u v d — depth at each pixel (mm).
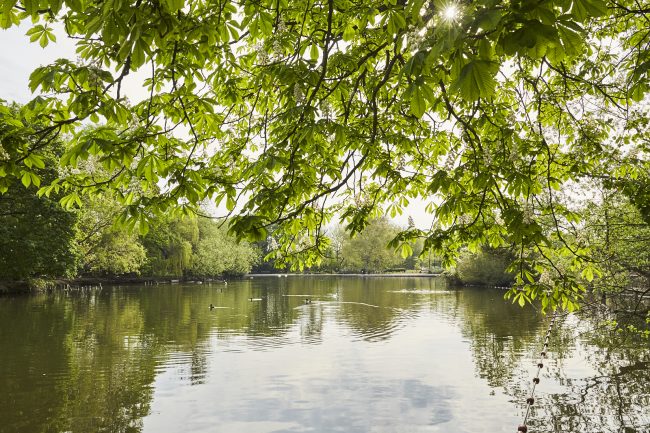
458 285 56062
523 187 4117
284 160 3736
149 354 15516
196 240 64438
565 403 10570
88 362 14328
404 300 36531
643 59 4070
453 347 16984
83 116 3221
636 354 14875
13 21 2902
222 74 4859
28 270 31375
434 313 27484
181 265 61375
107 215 42344
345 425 9523
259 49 4492
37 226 29797
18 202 28688
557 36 1608
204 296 39344
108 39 2451
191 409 10336
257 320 24203
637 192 6129
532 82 5680
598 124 6379
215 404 10672
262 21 3729
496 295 41438
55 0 2471
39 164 3516
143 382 12273
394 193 5980
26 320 22562
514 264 5270
